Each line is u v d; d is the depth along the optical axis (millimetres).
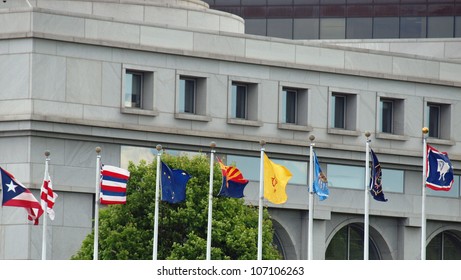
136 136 189375
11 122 184375
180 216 172000
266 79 198625
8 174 155625
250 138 196375
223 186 160000
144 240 171875
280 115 199500
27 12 184750
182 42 192875
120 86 188750
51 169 184750
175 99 192250
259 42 198250
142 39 190375
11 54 185375
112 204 164625
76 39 185875
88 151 187000
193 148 193375
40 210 156500
